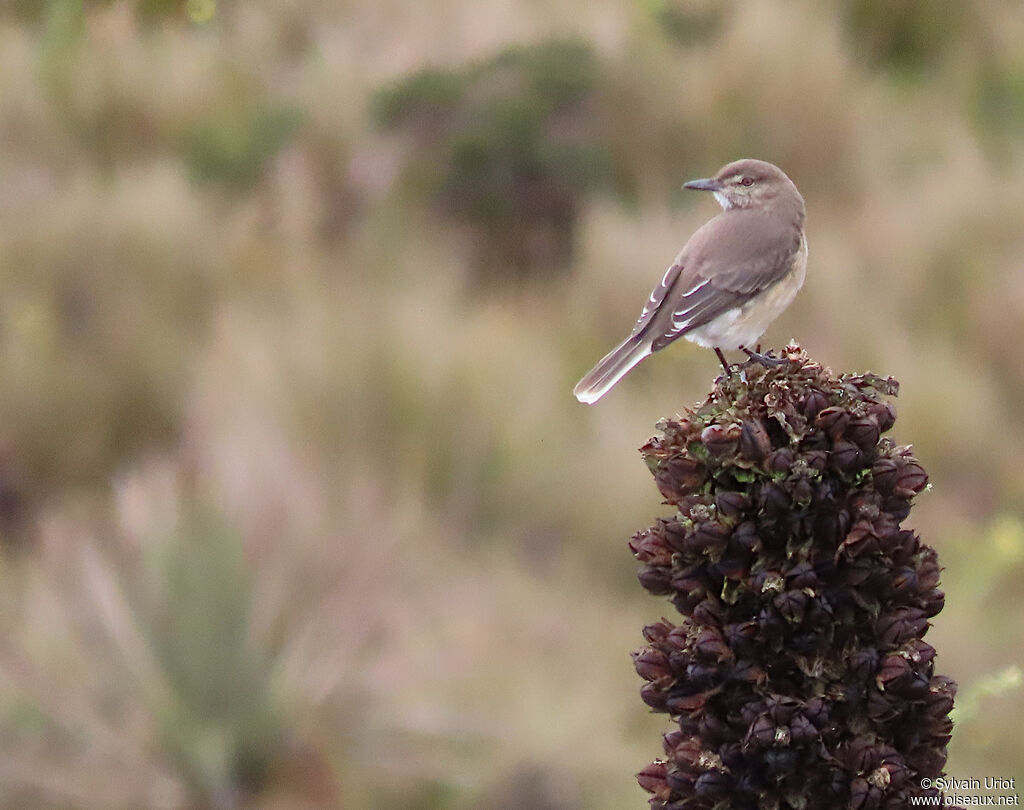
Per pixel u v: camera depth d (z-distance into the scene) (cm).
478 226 1827
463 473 1284
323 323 1441
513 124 1850
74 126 2066
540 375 1434
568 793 917
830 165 2016
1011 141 2205
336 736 948
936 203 1881
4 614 997
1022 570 1212
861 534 365
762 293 783
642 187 1911
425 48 2097
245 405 1337
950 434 1445
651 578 386
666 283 788
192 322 1608
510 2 2195
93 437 1362
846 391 381
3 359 1415
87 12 2253
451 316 1520
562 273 1775
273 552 1017
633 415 1377
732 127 1998
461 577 1081
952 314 1712
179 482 1094
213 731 928
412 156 1862
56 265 1655
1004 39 2395
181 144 2056
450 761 930
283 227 1794
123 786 916
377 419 1324
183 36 2327
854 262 1766
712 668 373
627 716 1007
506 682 962
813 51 2158
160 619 959
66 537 1043
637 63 2039
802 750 366
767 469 368
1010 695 1023
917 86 2353
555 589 1103
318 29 2258
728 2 2264
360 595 1009
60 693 940
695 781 379
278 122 1961
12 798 902
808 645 367
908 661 369
